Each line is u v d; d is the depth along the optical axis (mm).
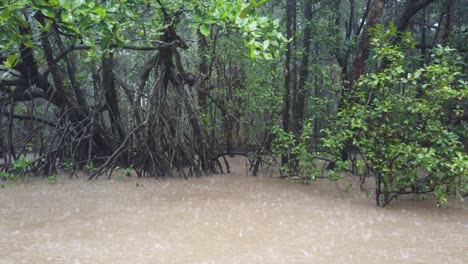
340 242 5301
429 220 6449
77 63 13164
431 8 15586
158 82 10656
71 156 10758
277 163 10680
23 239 5352
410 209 7172
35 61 10852
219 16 5867
